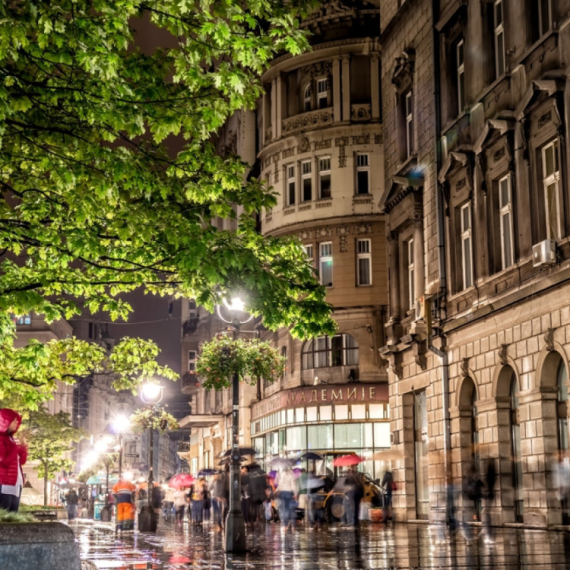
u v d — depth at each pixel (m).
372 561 16.69
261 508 39.59
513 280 26.97
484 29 29.64
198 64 12.02
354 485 31.64
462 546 20.12
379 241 48.16
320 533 28.12
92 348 21.94
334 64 49.59
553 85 24.36
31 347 16.17
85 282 14.30
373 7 50.00
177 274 13.97
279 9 11.88
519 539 21.83
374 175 48.66
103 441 69.69
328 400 47.28
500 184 28.78
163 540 26.77
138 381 22.28
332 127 49.09
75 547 8.30
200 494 41.09
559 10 24.59
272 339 54.38
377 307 47.41
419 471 35.75
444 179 32.06
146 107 12.45
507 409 28.05
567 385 24.05
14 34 10.19
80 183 12.24
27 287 13.71
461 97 32.31
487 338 28.83
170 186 13.31
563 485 24.89
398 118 37.66
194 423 73.12
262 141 53.78
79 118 12.39
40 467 61.97
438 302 32.50
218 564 16.70
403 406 36.53
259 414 57.62
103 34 10.77
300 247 14.57
